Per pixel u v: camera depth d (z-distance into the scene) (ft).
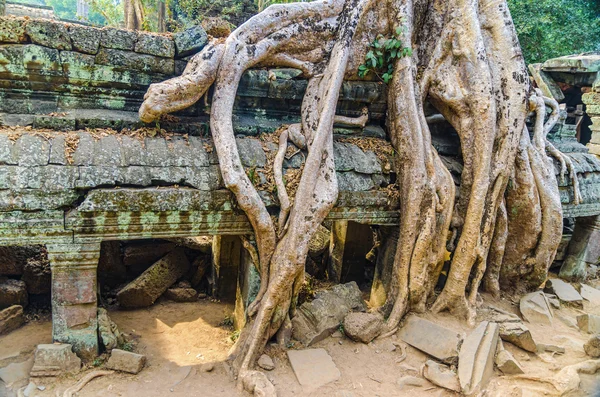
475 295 20.36
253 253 17.33
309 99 18.71
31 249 20.30
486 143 19.19
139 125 16.94
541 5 43.04
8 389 14.38
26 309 19.90
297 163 17.93
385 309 19.89
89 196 14.56
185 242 23.86
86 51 16.69
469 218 19.52
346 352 17.75
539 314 21.11
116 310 21.67
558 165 24.75
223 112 16.71
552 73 35.45
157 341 19.04
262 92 19.03
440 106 21.03
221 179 16.37
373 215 19.36
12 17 16.03
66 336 15.53
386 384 16.33
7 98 16.39
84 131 16.14
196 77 16.51
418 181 18.71
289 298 17.22
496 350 17.71
